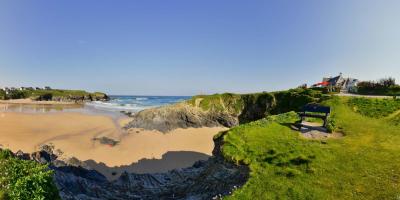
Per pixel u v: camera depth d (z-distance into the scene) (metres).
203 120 64.25
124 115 83.69
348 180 14.76
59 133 51.06
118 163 34.56
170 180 27.16
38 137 46.50
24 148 39.09
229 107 66.00
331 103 32.59
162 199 21.06
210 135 54.47
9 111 93.12
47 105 131.75
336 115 27.72
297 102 54.72
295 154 18.39
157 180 27.48
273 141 21.05
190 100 67.94
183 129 59.78
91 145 42.34
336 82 75.69
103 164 34.00
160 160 36.34
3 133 48.09
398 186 13.55
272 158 18.30
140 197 22.56
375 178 14.59
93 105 135.25
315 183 14.86
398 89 47.25
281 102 59.06
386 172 15.03
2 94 161.25
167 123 61.59
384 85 50.81
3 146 38.44
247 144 20.88
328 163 16.88
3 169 12.88
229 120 64.00
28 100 159.12
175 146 44.22
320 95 53.22
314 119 26.81
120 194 23.45
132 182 26.67
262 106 61.66
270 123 25.53
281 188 14.77
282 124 25.28
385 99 31.14
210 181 19.64
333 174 15.54
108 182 27.42
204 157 38.16
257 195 14.45
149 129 58.28
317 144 19.98
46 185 11.84
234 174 18.23
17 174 12.13
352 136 21.36
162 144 45.38
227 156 19.86
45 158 32.81
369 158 16.97
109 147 41.69
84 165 31.75
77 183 23.61
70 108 113.75
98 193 23.12
